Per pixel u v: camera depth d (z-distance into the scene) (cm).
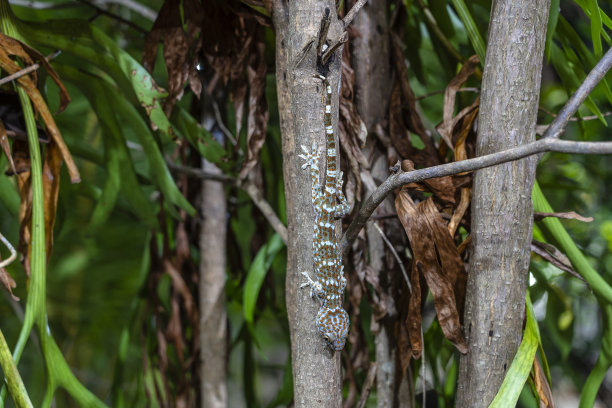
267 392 334
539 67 143
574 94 143
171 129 159
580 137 175
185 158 177
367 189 161
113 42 159
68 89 194
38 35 159
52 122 151
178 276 176
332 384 142
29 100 151
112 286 254
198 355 180
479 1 167
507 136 143
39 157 152
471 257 146
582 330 219
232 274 188
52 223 155
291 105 141
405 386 163
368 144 164
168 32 160
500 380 144
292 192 147
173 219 184
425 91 202
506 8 143
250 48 161
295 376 144
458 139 152
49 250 155
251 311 174
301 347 142
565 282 203
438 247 147
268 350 330
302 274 142
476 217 145
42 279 152
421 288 156
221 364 179
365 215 142
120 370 183
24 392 146
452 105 155
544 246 154
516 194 144
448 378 172
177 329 177
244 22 162
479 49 155
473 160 134
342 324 142
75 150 177
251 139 161
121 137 169
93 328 253
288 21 142
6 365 146
